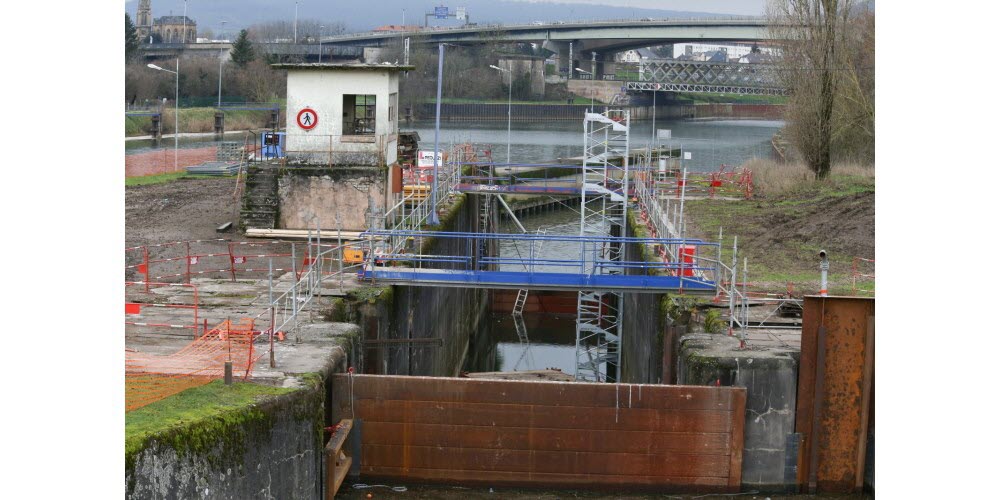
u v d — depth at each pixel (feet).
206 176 182.70
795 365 72.33
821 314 71.46
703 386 71.97
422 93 496.23
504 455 72.79
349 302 87.30
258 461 60.34
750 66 467.52
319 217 124.77
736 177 197.06
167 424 54.65
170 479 53.36
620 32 535.19
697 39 514.68
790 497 72.59
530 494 72.74
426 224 122.21
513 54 557.74
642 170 171.73
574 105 505.25
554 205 274.98
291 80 124.57
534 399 72.38
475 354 155.22
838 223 147.33
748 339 77.92
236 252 113.50
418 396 72.33
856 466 72.90
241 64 435.94
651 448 72.43
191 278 98.78
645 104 547.90
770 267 118.32
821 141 189.26
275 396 61.98
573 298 177.99
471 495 72.38
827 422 72.84
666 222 118.83
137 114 302.86
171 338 75.51
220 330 72.69
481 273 92.38
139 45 505.66
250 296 89.71
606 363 141.28
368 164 125.08
